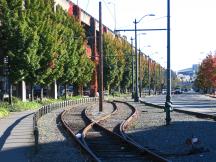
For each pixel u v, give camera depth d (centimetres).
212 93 15788
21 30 4778
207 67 14238
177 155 1923
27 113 4369
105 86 10200
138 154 1947
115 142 2377
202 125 3250
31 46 4847
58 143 2336
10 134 2500
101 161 1702
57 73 5922
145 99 10000
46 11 5509
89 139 2517
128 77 11812
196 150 1988
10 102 4844
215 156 1862
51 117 4103
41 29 5175
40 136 2638
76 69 7444
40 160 1770
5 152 1878
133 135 2750
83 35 7775
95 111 5084
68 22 7181
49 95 7569
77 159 1809
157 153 1966
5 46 4803
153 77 17262
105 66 10069
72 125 3428
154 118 4031
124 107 5959
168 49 3362
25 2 5134
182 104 7262
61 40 6209
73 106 6312
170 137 2577
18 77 4862
